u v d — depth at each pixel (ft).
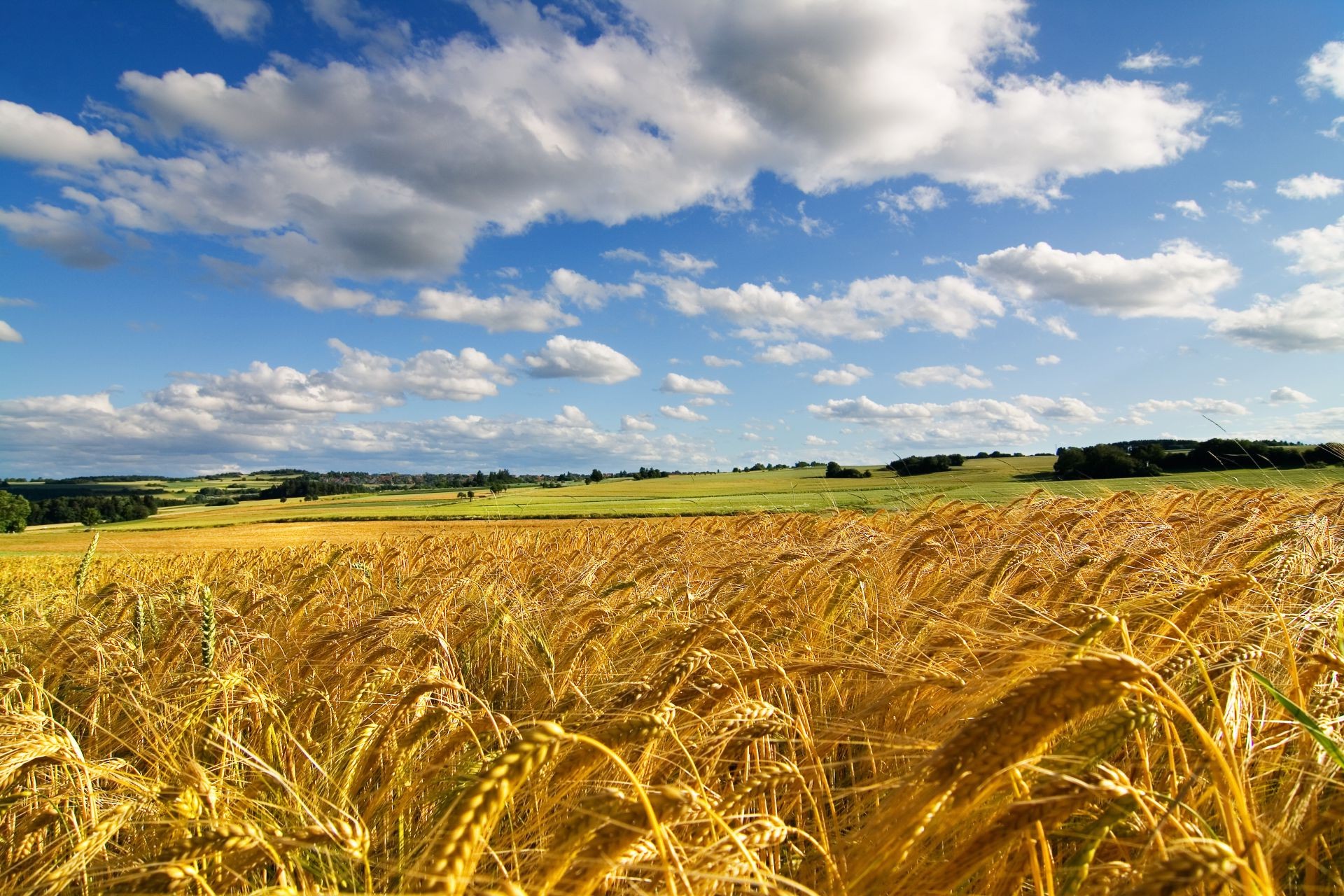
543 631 18.30
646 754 8.32
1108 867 5.53
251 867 6.86
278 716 11.98
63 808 9.20
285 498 444.96
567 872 5.24
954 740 4.91
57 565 60.03
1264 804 6.94
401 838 8.32
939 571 20.31
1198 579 12.98
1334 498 24.81
